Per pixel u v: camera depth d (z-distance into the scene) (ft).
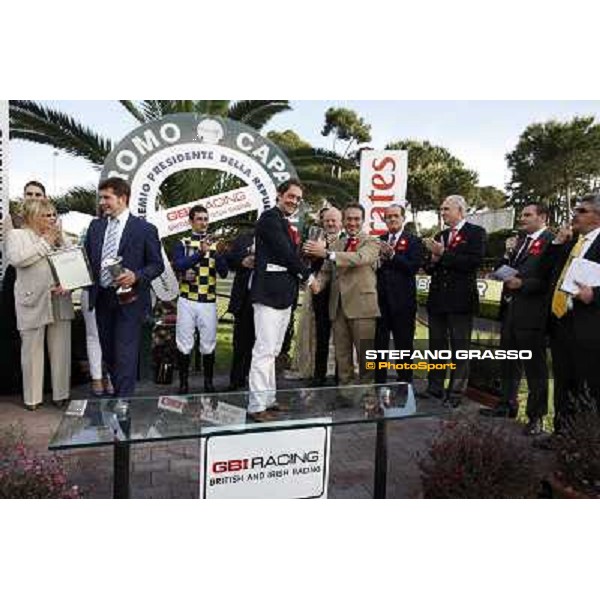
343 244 15.52
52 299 14.06
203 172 24.31
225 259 16.05
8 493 7.65
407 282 15.75
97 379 15.71
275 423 8.25
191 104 24.89
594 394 11.27
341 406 9.40
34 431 12.73
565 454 9.34
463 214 15.49
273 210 11.94
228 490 7.95
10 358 15.71
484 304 22.47
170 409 8.80
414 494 9.61
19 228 14.73
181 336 15.81
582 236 11.71
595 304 11.03
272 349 12.21
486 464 9.04
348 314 15.19
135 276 11.90
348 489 10.02
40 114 22.54
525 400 17.52
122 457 7.68
